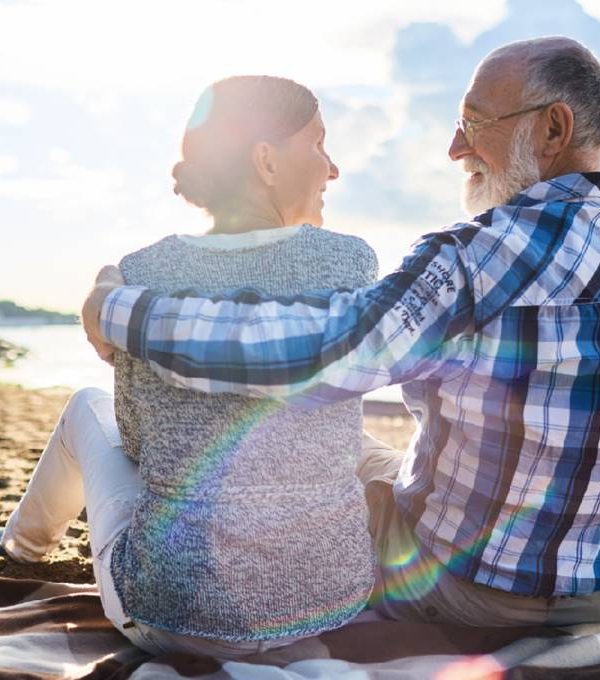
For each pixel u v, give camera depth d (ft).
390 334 7.04
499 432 7.54
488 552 7.75
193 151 7.60
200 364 6.91
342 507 7.41
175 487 7.25
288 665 7.43
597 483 7.59
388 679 7.25
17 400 37.99
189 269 7.45
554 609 7.97
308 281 7.40
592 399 7.43
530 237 7.39
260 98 7.49
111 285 7.46
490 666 7.46
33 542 10.77
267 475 7.15
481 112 8.07
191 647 7.56
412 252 7.40
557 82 7.81
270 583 7.18
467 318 7.27
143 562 7.35
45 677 7.47
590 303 7.39
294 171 7.58
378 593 8.30
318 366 6.91
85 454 8.91
